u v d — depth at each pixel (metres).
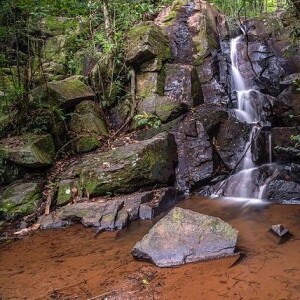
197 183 6.75
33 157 6.45
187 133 7.27
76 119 7.60
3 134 7.21
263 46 9.17
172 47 9.15
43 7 7.29
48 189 6.38
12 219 5.87
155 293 3.61
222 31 9.92
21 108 7.28
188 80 8.10
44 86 7.55
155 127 7.48
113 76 8.44
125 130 7.84
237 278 3.78
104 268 4.22
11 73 7.63
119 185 6.16
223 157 7.10
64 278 4.05
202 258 4.20
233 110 8.10
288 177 6.40
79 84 8.04
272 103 7.82
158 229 4.44
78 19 9.70
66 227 5.65
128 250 4.68
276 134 6.92
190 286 3.69
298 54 8.48
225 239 4.30
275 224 5.16
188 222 4.43
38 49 8.92
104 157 6.65
